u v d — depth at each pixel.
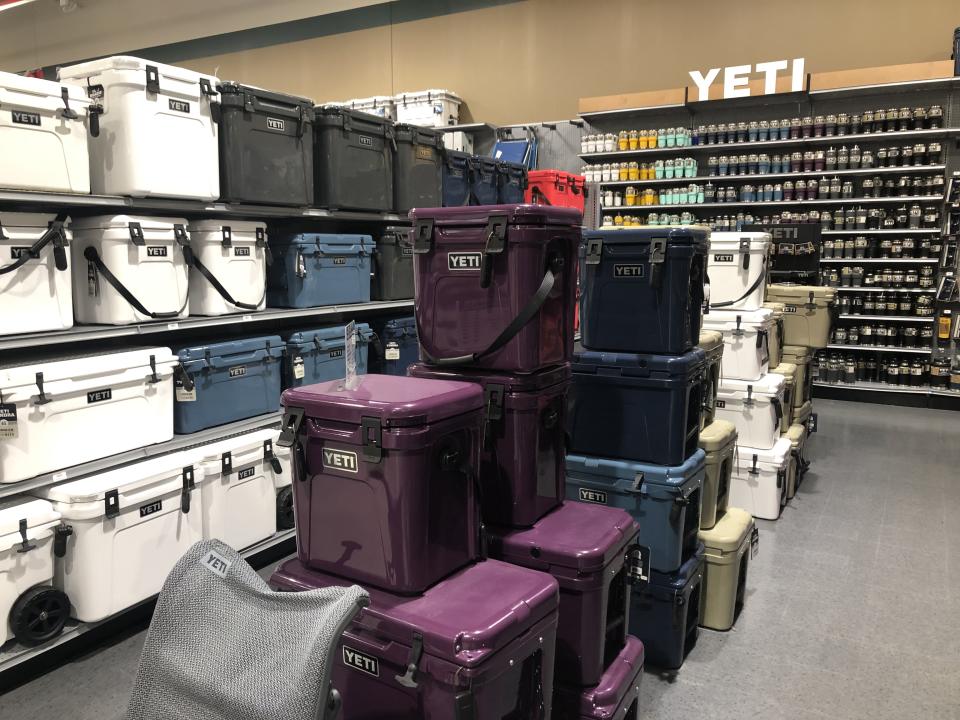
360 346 4.09
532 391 2.03
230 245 3.35
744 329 3.98
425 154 4.48
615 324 2.69
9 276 2.57
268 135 3.42
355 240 4.05
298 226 4.42
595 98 8.09
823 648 2.76
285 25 10.28
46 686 2.53
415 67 9.60
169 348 3.11
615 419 2.62
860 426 6.28
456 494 1.74
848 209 7.26
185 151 3.06
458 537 1.76
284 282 3.80
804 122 7.23
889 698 2.43
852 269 7.23
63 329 2.78
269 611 1.38
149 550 2.76
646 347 2.64
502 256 2.00
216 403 3.29
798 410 4.82
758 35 7.75
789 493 4.43
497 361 2.05
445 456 1.67
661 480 2.50
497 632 1.50
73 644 2.74
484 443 2.06
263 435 3.27
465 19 9.21
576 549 1.92
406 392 1.73
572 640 1.96
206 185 3.17
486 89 9.22
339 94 10.12
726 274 4.17
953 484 4.69
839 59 7.44
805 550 3.68
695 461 2.63
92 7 11.39
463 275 2.08
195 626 1.40
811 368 5.09
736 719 2.32
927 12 7.04
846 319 7.39
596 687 1.99
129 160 2.87
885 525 4.00
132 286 2.94
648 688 2.50
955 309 7.05
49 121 2.65
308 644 1.26
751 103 7.59
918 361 7.18
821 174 7.21
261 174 3.39
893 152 6.98
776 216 7.63
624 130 8.33
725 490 3.08
